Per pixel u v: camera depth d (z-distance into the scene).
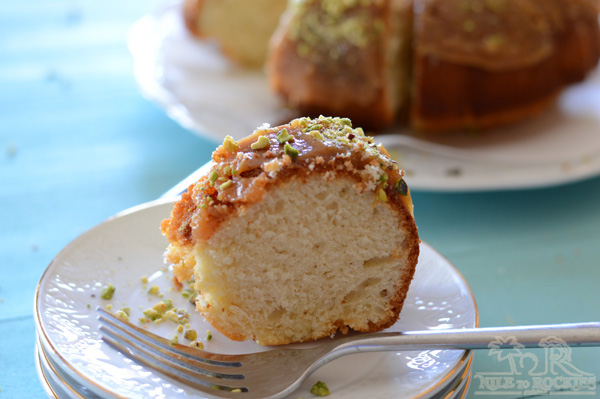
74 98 0.60
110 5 0.81
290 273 0.34
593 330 0.31
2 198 0.47
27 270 0.41
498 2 0.52
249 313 0.34
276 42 0.54
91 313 0.34
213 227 0.32
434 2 0.52
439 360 0.32
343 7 0.52
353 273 0.34
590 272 0.41
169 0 0.79
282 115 0.53
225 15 0.61
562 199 0.48
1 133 0.54
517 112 0.53
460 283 0.36
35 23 0.75
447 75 0.51
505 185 0.46
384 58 0.52
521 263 0.42
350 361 0.32
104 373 0.31
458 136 0.52
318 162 0.33
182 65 0.59
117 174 0.50
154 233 0.38
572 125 0.53
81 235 0.37
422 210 0.47
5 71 0.64
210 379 0.31
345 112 0.52
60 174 0.50
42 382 0.32
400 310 0.35
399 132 0.53
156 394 0.30
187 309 0.35
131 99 0.60
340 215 0.33
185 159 0.52
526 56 0.51
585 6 0.54
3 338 0.36
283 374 0.31
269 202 0.32
